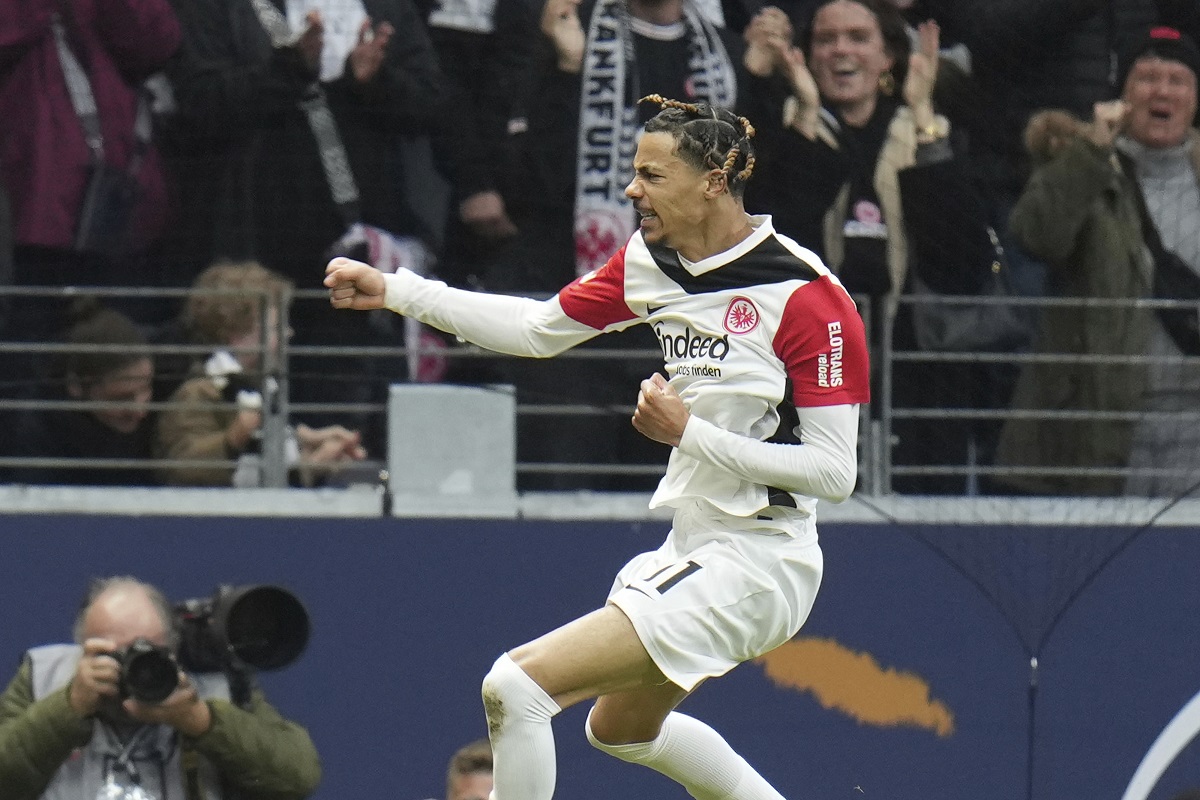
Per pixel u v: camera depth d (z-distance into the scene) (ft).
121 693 64.39
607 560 69.15
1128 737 70.69
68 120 68.69
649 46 70.64
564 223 71.05
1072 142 72.02
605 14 70.44
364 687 67.82
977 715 70.03
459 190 70.95
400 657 68.13
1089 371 72.38
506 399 69.77
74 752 64.69
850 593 69.97
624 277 46.24
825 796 69.36
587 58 70.54
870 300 71.56
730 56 71.00
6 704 65.26
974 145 72.13
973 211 71.77
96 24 68.54
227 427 70.49
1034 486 72.54
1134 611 71.05
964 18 71.72
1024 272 72.54
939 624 70.18
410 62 69.92
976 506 70.64
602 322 47.03
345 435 71.00
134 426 70.54
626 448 72.74
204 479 70.44
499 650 68.54
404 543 68.44
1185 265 72.84
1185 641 71.00
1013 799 69.82
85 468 70.90
